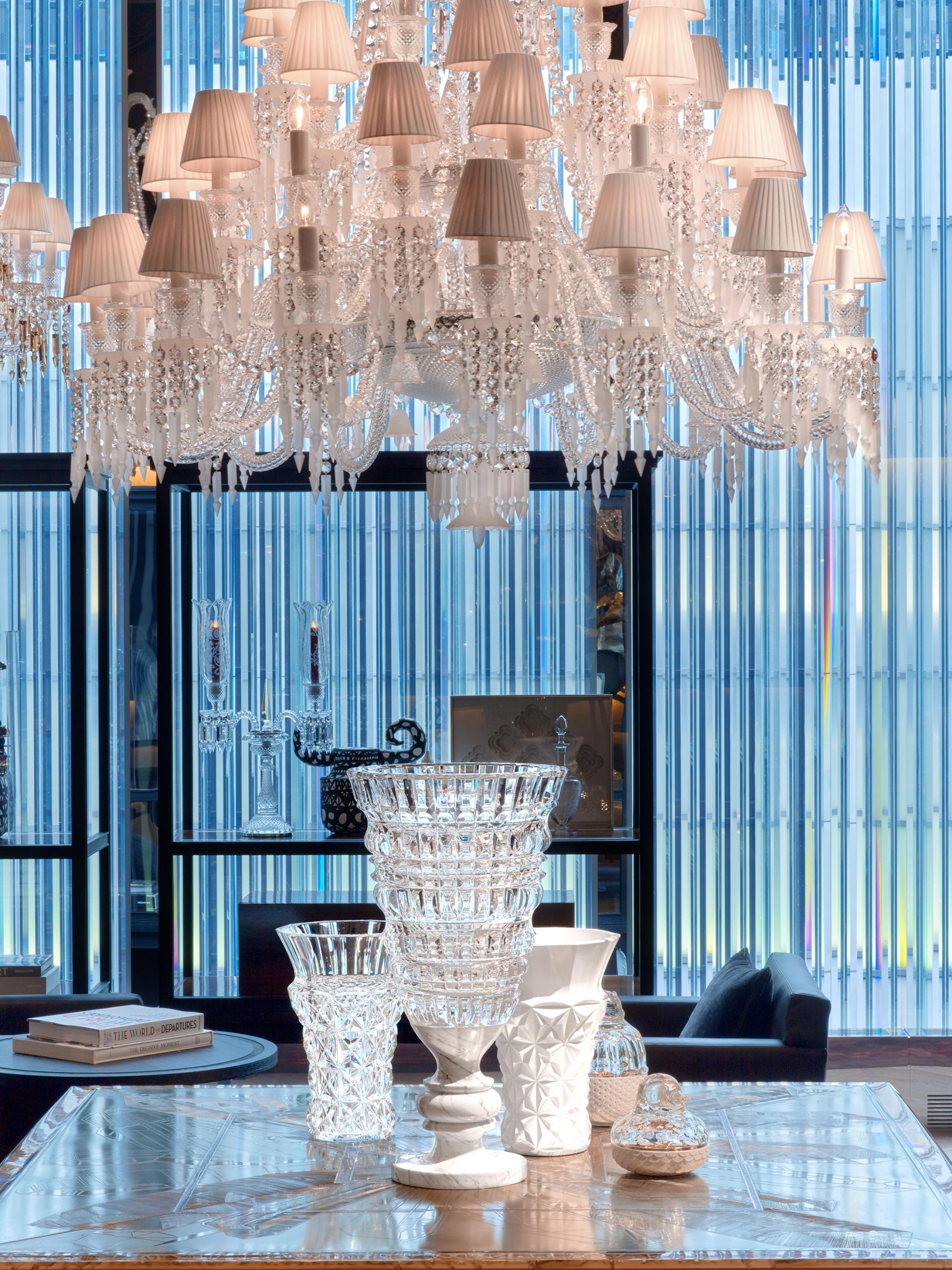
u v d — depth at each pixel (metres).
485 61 2.32
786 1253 1.45
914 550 5.34
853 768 5.35
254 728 5.21
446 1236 1.51
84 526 5.09
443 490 3.03
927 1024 5.30
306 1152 1.83
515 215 2.07
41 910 5.39
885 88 5.31
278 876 5.28
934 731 5.34
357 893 5.23
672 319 2.46
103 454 2.70
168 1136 1.91
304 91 2.62
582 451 3.24
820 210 5.32
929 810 5.33
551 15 2.61
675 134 2.52
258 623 5.30
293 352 2.26
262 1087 2.21
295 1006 1.93
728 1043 3.17
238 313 2.56
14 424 5.38
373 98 2.17
